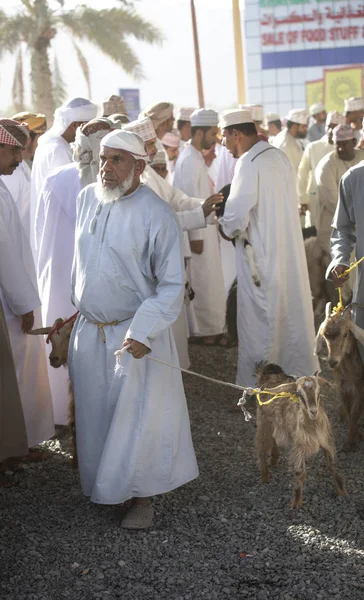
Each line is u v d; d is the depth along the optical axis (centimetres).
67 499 529
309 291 704
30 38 2084
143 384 479
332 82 1588
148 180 677
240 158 684
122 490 476
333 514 499
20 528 489
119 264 473
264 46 1597
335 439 620
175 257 472
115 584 430
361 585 420
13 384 541
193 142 882
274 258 679
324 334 576
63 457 599
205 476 561
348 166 925
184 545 468
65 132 656
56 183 597
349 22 1565
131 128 662
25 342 580
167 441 486
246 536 476
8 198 563
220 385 764
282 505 514
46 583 431
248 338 692
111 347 480
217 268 898
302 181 1067
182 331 756
